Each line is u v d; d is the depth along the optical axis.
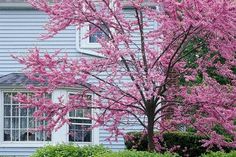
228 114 9.00
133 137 12.25
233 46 8.91
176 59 9.69
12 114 16.44
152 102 9.50
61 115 9.23
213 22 8.27
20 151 16.33
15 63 17.28
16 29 17.38
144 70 9.00
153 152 9.05
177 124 10.44
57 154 10.45
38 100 9.45
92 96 11.03
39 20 17.30
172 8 8.91
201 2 8.18
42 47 17.14
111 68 9.38
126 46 9.28
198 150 13.22
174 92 9.73
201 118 9.62
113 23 9.81
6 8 17.34
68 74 8.88
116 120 9.96
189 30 8.90
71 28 17.16
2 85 16.17
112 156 8.26
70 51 17.12
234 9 8.08
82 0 9.40
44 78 9.30
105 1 9.73
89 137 16.53
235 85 9.93
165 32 9.41
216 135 9.52
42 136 16.31
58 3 9.52
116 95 9.39
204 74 9.74
